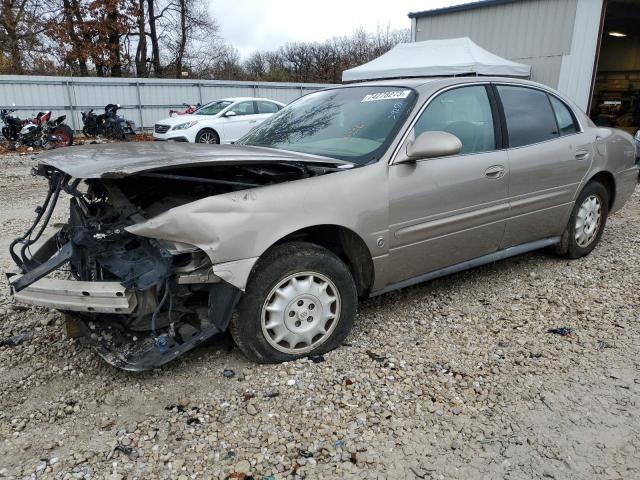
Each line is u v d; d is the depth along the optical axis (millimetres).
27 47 25656
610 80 21109
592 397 2748
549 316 3697
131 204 2814
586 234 4816
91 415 2596
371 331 3467
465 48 13875
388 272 3344
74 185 2932
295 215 2842
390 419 2559
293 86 24922
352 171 3096
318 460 2289
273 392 2746
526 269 4652
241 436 2434
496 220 3869
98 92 20391
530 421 2555
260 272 2832
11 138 15688
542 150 4133
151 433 2443
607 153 4777
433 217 3443
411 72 13945
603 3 13508
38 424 2527
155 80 21500
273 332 2963
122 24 27875
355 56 43219
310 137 3691
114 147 3189
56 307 2621
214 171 3051
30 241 3090
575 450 2365
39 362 3078
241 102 15922
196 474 2203
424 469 2244
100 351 2789
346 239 3201
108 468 2236
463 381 2877
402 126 3355
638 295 4043
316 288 3023
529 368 3016
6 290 4164
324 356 3113
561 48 14422
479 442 2412
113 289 2562
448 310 3811
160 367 3004
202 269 2691
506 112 4004
